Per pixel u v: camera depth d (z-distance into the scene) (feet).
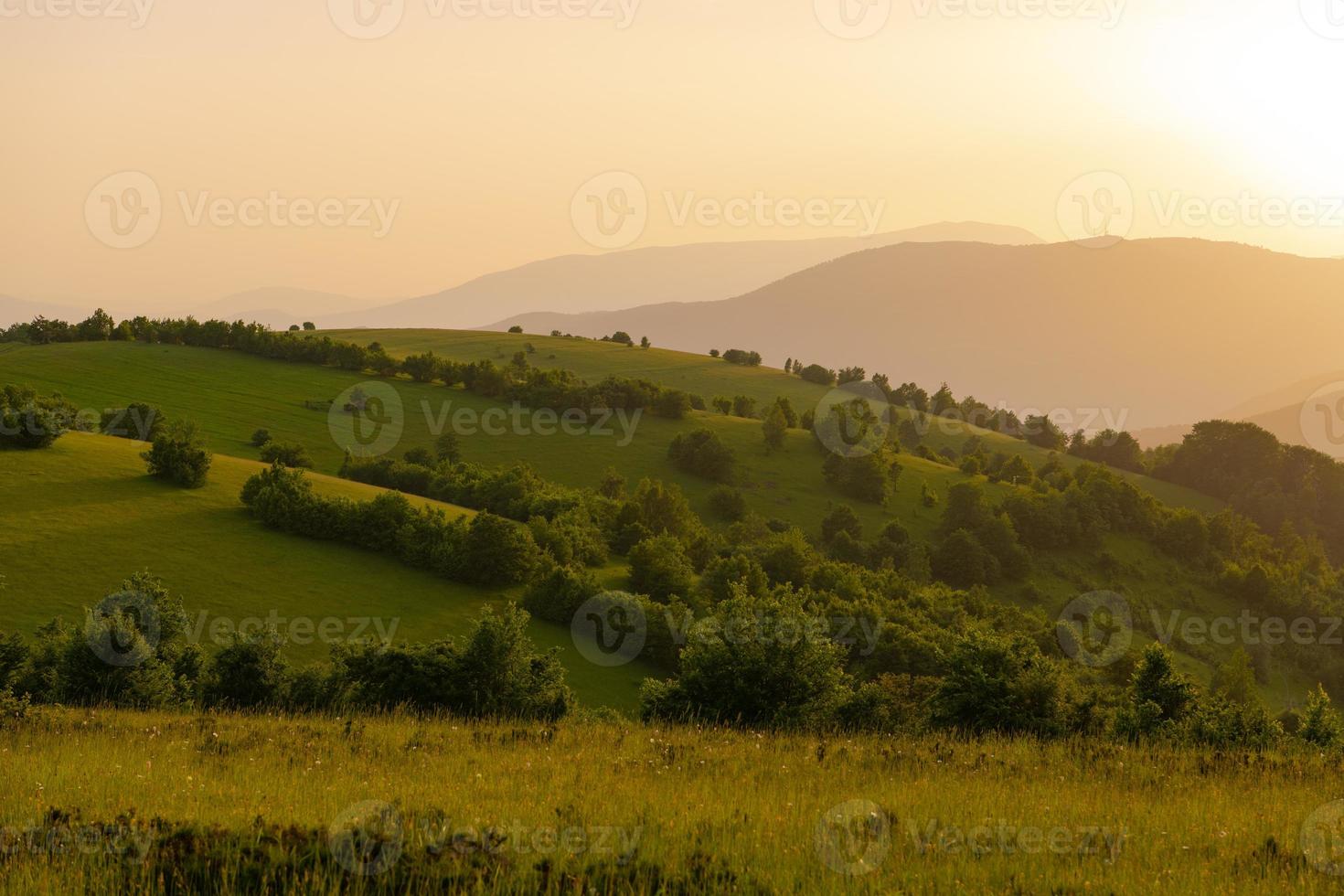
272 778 49.11
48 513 247.09
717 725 79.92
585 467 457.68
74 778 47.60
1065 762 62.03
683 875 32.50
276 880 31.17
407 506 270.26
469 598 248.32
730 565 293.23
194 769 51.29
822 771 55.93
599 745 64.95
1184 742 78.02
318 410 461.37
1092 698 85.56
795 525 431.84
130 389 442.50
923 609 303.68
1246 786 55.77
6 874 30.99
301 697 114.32
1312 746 77.97
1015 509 447.42
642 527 345.10
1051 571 428.15
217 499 279.49
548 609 243.40
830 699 86.48
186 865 31.78
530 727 74.13
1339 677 370.94
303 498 268.41
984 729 81.05
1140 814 45.57
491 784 48.03
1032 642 87.66
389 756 57.57
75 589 211.00
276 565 244.22
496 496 353.92
